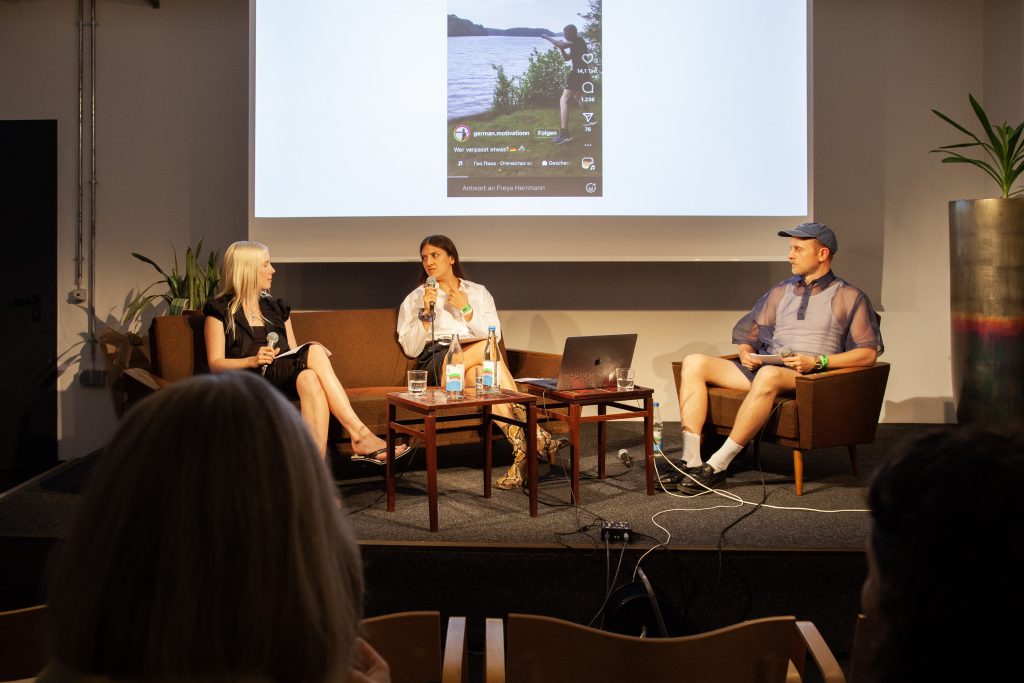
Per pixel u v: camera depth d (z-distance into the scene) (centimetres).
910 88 474
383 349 412
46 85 474
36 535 271
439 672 144
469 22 446
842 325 363
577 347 316
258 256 356
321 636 62
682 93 445
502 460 402
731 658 136
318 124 446
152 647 57
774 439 339
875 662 52
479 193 448
